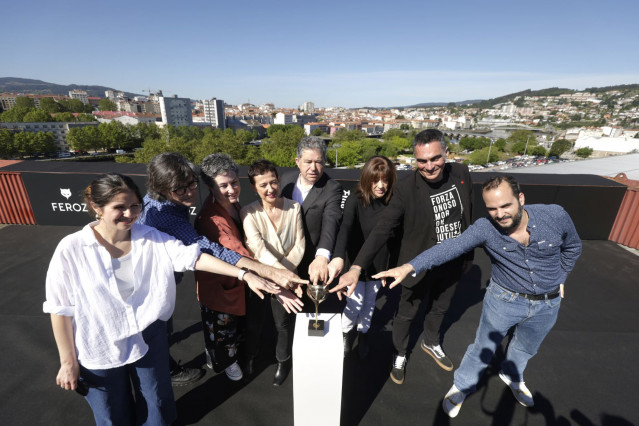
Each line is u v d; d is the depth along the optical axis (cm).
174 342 251
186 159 150
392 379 217
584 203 456
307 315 164
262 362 232
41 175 475
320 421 159
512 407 197
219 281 175
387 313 293
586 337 263
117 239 128
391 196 201
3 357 229
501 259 158
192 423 185
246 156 5141
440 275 199
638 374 225
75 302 120
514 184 134
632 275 375
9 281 339
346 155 6388
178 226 152
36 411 189
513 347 190
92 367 130
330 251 184
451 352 247
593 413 193
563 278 159
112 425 149
